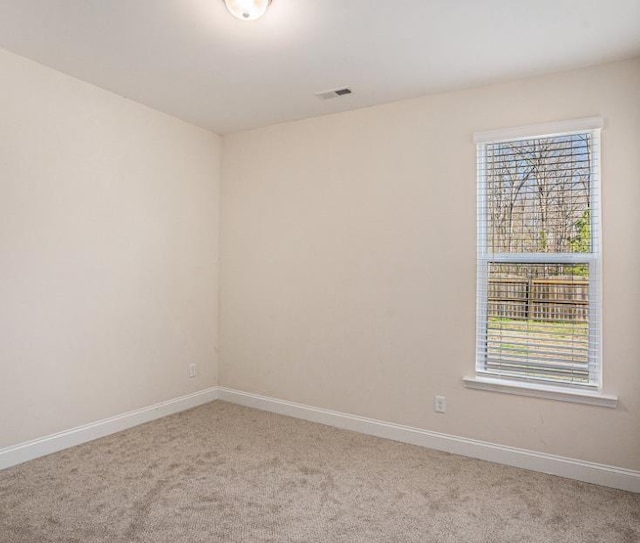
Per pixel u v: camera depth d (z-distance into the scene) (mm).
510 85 2912
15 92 2693
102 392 3244
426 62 2695
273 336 3889
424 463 2891
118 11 2211
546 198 2863
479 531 2139
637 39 2387
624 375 2582
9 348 2699
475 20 2238
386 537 2078
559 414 2740
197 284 4016
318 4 2109
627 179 2580
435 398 3141
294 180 3791
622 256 2590
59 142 2936
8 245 2682
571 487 2584
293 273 3783
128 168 3395
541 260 2865
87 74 2953
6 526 2092
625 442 2574
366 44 2496
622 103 2604
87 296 3129
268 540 2035
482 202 3047
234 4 2016
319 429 3486
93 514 2211
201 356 4074
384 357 3344
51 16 2260
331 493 2475
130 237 3422
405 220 3268
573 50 2512
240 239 4098
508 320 2967
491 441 2941
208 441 3205
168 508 2283
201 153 4035
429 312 3172
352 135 3504
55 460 2828
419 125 3219
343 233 3531
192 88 3152
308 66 2781
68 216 3000
